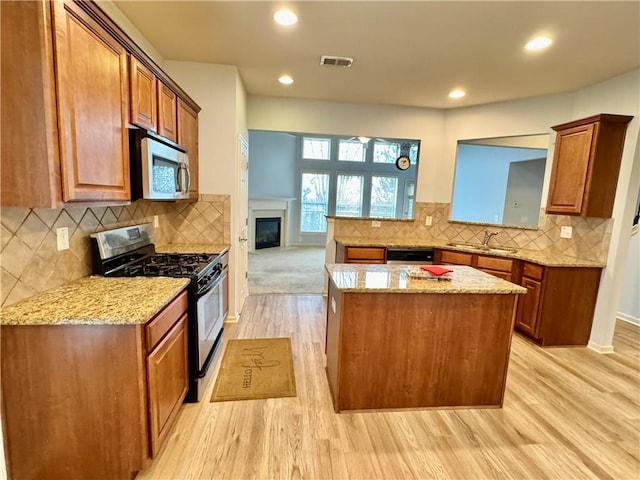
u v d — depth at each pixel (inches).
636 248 158.6
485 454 72.3
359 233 182.4
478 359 86.7
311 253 331.9
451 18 86.4
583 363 115.3
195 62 124.3
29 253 61.6
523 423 82.9
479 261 150.3
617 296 122.4
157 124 88.1
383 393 85.5
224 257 124.0
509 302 85.0
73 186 55.2
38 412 57.8
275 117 167.2
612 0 75.1
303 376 101.0
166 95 94.2
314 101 168.4
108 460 60.3
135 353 57.2
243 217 155.9
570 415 86.5
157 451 65.2
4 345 55.8
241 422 79.9
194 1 82.4
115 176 68.1
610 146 116.7
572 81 127.3
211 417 81.4
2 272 56.2
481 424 82.0
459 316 84.3
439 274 89.6
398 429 79.4
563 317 126.6
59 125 51.6
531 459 71.3
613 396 95.6
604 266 123.3
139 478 63.4
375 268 101.4
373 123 173.3
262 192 350.6
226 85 127.0
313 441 74.5
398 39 99.4
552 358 118.5
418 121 175.3
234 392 91.7
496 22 87.4
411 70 123.6
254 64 123.8
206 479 63.8
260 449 71.6
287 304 167.9
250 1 82.0
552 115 145.5
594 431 80.7
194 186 123.2
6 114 49.6
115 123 67.6
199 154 129.9
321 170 366.6
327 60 116.9
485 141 189.2
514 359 117.0
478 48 103.3
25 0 47.5
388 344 83.5
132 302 62.0
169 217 132.0
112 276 80.7
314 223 375.6
